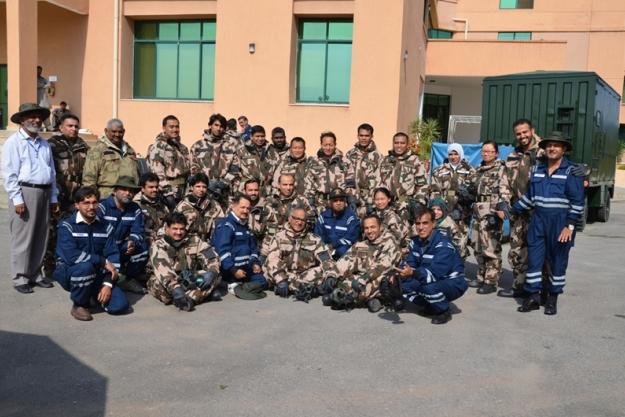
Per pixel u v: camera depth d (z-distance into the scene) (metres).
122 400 4.14
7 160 6.51
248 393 4.28
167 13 16.41
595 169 12.67
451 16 27.45
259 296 6.81
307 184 8.61
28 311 6.05
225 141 8.99
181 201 7.66
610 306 6.80
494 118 12.90
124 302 6.04
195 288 6.36
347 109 15.09
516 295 7.11
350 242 7.45
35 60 16.27
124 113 16.92
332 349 5.19
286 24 15.32
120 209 6.81
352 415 3.99
